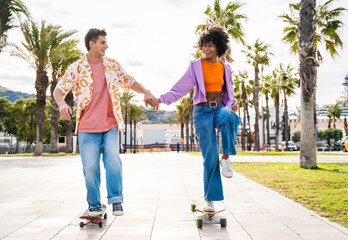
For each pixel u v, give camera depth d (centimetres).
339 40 1523
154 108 347
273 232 304
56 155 2464
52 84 2611
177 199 482
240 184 638
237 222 342
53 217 366
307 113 953
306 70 967
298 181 654
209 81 349
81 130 310
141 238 284
